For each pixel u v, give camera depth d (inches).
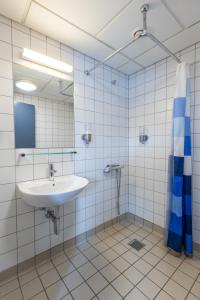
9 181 53.0
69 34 59.0
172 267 58.4
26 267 57.3
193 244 66.6
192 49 65.7
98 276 54.7
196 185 65.2
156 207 81.4
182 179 62.9
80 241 73.5
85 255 64.8
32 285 51.4
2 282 52.2
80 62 70.3
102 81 79.4
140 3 46.3
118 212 89.7
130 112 92.7
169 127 74.7
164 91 76.2
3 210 52.0
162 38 61.5
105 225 84.2
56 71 63.4
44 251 61.7
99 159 79.7
